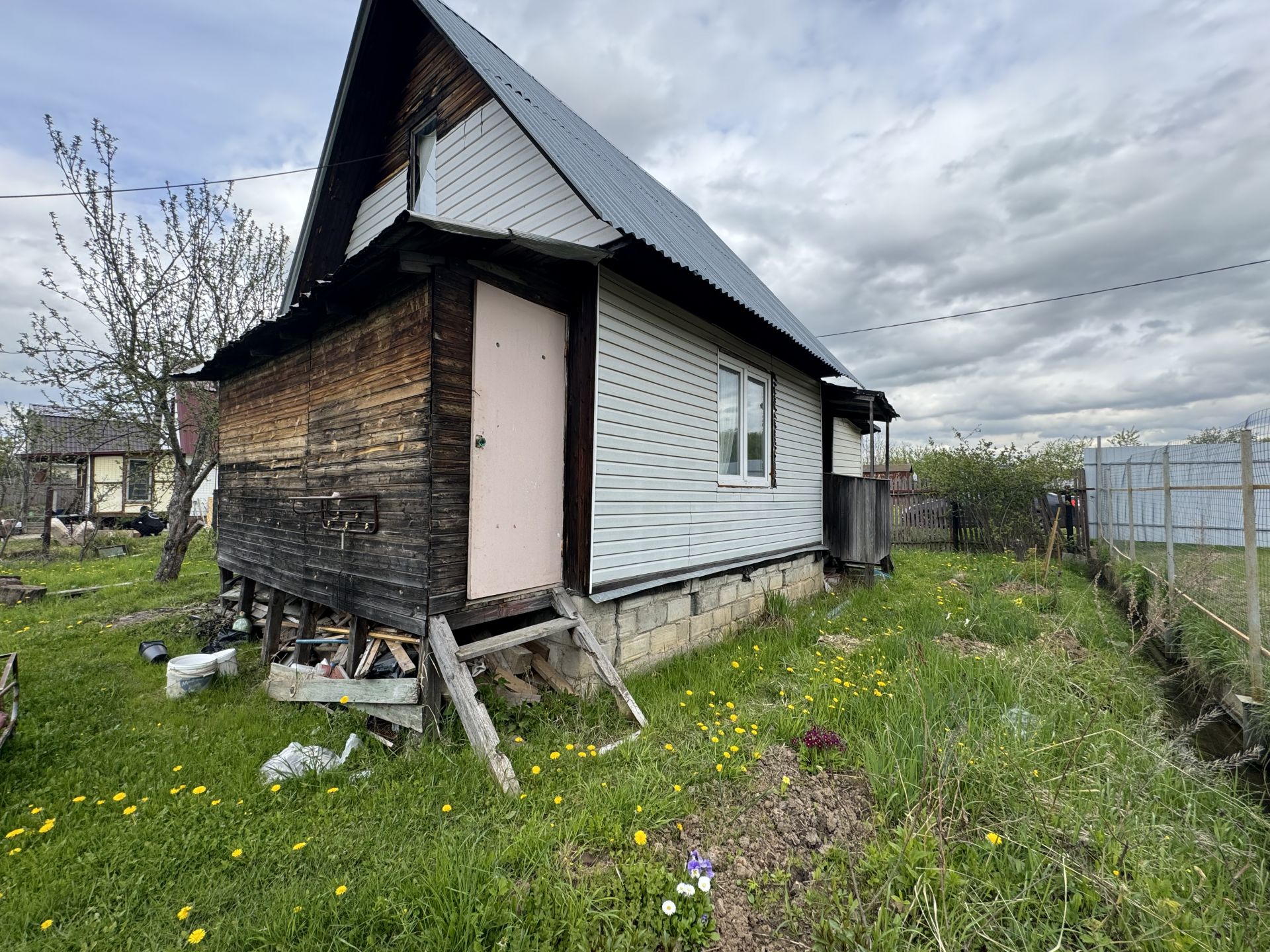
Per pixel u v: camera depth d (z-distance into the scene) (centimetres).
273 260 1064
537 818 228
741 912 187
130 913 192
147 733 341
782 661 453
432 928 171
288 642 489
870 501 821
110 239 884
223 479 629
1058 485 1202
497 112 516
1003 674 381
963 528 1282
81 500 1730
